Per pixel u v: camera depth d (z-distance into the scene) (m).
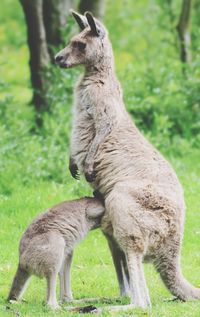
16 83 59.72
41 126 43.78
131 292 23.42
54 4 47.31
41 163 37.38
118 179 25.12
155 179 24.52
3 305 23.31
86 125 26.41
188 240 30.27
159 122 42.44
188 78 47.12
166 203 24.03
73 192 34.47
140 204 23.88
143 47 65.94
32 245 23.50
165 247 24.09
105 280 26.80
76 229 24.38
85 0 48.44
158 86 46.47
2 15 80.75
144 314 22.38
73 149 26.75
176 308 22.92
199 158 41.53
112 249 25.12
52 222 24.00
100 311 22.80
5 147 37.94
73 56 26.55
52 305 23.28
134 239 23.70
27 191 34.81
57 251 23.56
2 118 42.72
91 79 26.39
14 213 32.44
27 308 23.14
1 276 26.92
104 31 26.70
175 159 40.62
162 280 24.34
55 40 47.41
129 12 69.88
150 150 25.42
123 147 25.50
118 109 26.16
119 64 58.50
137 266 23.59
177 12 61.41
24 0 44.16
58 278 26.84
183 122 45.41
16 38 74.25
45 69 44.62
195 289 24.33
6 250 29.09
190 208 33.09
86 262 28.59
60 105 42.75
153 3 66.75
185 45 49.94
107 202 24.38
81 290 26.05
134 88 45.94
